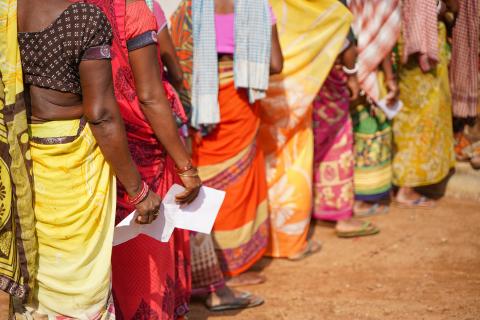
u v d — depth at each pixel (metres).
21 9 2.50
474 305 4.24
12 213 2.57
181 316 3.58
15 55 2.46
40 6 2.51
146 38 2.87
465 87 6.02
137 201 2.77
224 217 4.42
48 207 2.62
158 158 3.17
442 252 5.09
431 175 5.93
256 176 4.54
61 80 2.53
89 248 2.68
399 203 6.05
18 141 2.51
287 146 4.89
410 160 5.92
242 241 4.52
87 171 2.63
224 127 4.26
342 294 4.44
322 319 4.11
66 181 2.60
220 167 4.34
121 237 2.84
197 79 4.12
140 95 2.93
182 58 4.19
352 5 5.25
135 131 3.06
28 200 2.57
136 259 3.14
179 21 4.20
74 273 2.67
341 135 5.34
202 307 4.27
